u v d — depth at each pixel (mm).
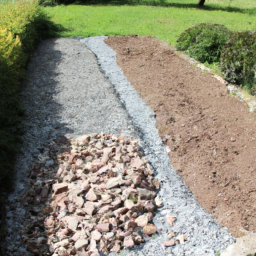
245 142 5492
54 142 5641
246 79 7238
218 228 3980
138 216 4148
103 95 7320
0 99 5996
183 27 13234
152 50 10125
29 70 8742
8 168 4730
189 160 5289
